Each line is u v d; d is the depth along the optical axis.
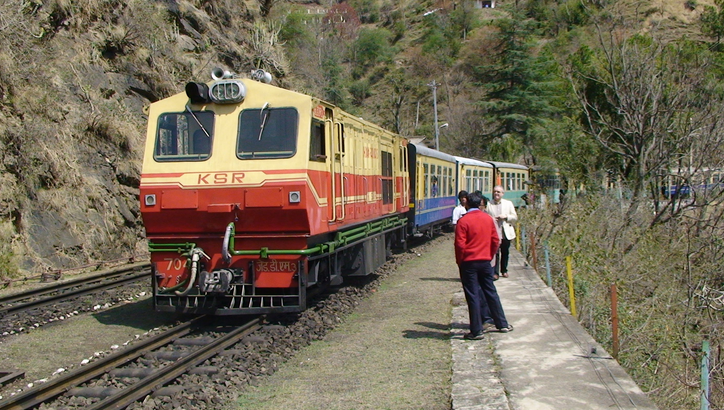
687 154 16.77
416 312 9.90
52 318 9.88
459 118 56.44
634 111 17.50
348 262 11.98
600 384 6.01
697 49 19.52
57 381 6.14
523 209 25.31
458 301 10.38
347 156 10.95
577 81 22.97
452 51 86.31
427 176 19.91
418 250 18.77
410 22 110.69
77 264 15.23
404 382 6.43
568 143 22.69
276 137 8.74
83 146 17.34
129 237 17.56
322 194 9.28
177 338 8.21
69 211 15.81
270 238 8.67
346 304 10.56
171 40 23.33
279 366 7.23
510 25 51.88
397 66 88.94
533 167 38.22
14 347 8.33
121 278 13.83
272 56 29.25
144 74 21.00
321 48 66.25
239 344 7.93
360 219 11.80
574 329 8.23
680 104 17.05
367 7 119.69
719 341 10.63
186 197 8.72
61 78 17.84
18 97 16.12
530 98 49.22
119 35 20.55
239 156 8.75
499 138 48.91
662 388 9.14
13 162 14.98
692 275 13.75
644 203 17.20
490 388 5.95
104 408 5.48
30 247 14.34
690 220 16.41
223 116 8.97
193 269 8.62
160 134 9.10
